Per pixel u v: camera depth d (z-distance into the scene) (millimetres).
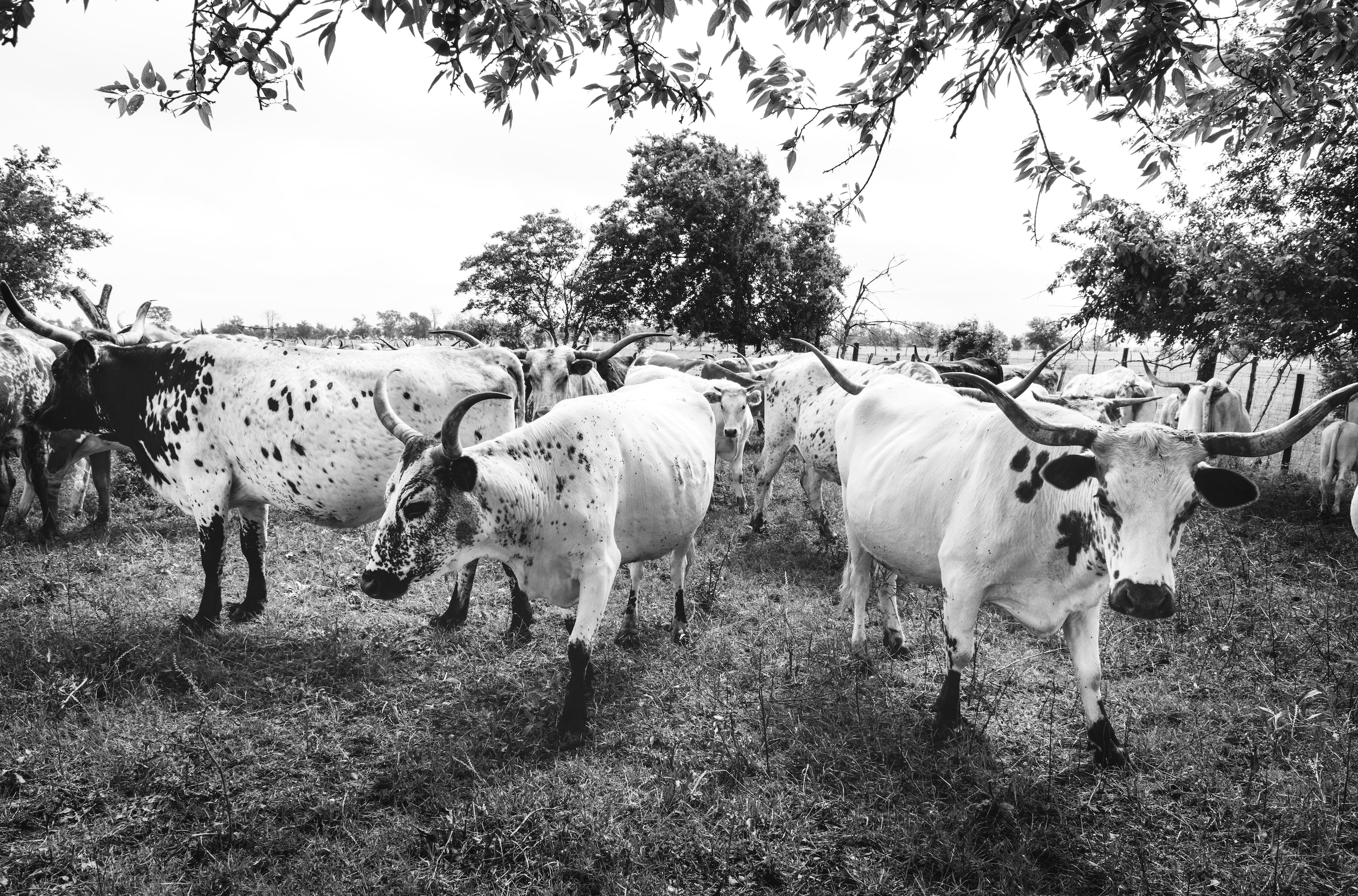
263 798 3807
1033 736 4465
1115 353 33656
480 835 3521
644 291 28219
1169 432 3479
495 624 6105
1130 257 11703
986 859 3424
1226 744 4375
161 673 5020
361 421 5664
